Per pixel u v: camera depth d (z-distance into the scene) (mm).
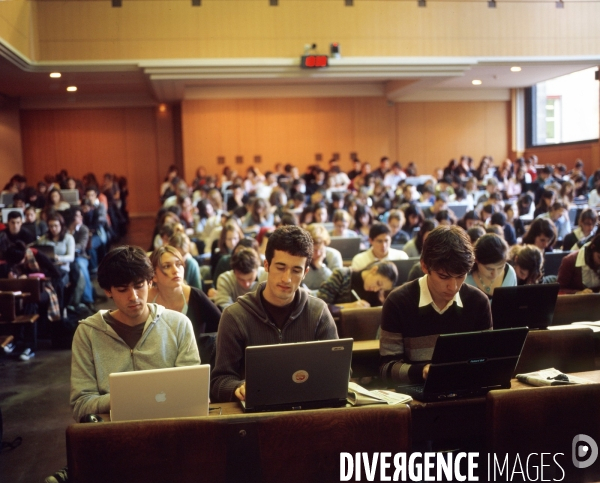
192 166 16188
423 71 12688
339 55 12273
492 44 12758
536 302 3436
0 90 15062
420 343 2895
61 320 6656
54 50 11727
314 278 5488
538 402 2367
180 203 9930
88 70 11891
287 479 2184
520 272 4348
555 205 7996
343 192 11805
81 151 17516
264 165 16422
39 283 6262
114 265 2541
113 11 11836
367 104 16656
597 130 15211
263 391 2393
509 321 3438
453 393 2639
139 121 17641
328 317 2803
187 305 3611
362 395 2580
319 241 5391
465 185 12383
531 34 12828
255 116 16281
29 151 17312
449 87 17562
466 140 18016
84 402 2527
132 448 2123
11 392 5270
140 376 2275
